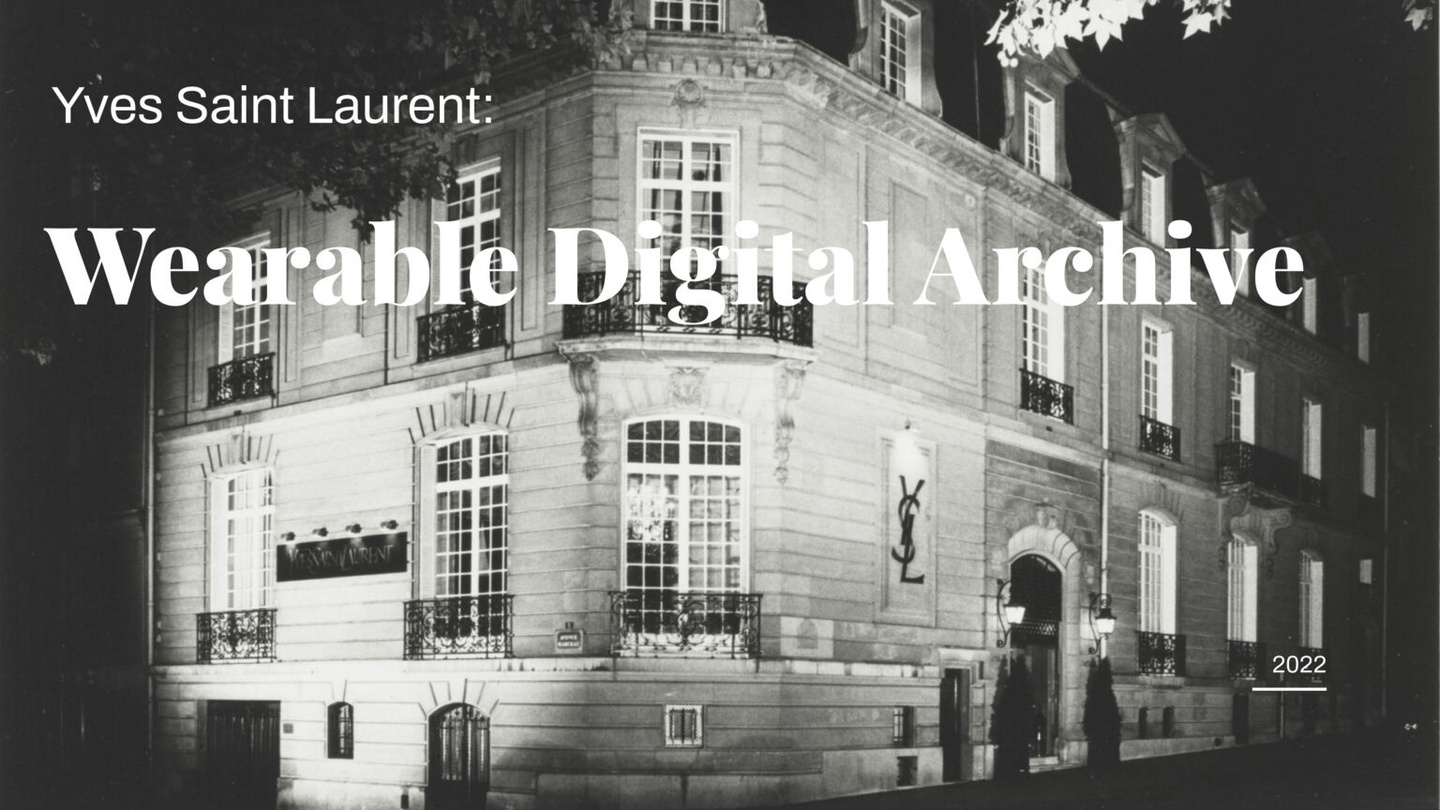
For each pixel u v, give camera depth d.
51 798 25.97
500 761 20.30
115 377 28.14
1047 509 25.91
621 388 19.94
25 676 29.11
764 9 20.59
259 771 24.45
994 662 24.08
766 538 19.88
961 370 24.03
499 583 21.28
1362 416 41.03
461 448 22.17
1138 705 28.33
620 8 20.17
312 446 24.20
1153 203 30.86
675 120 20.42
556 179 20.83
